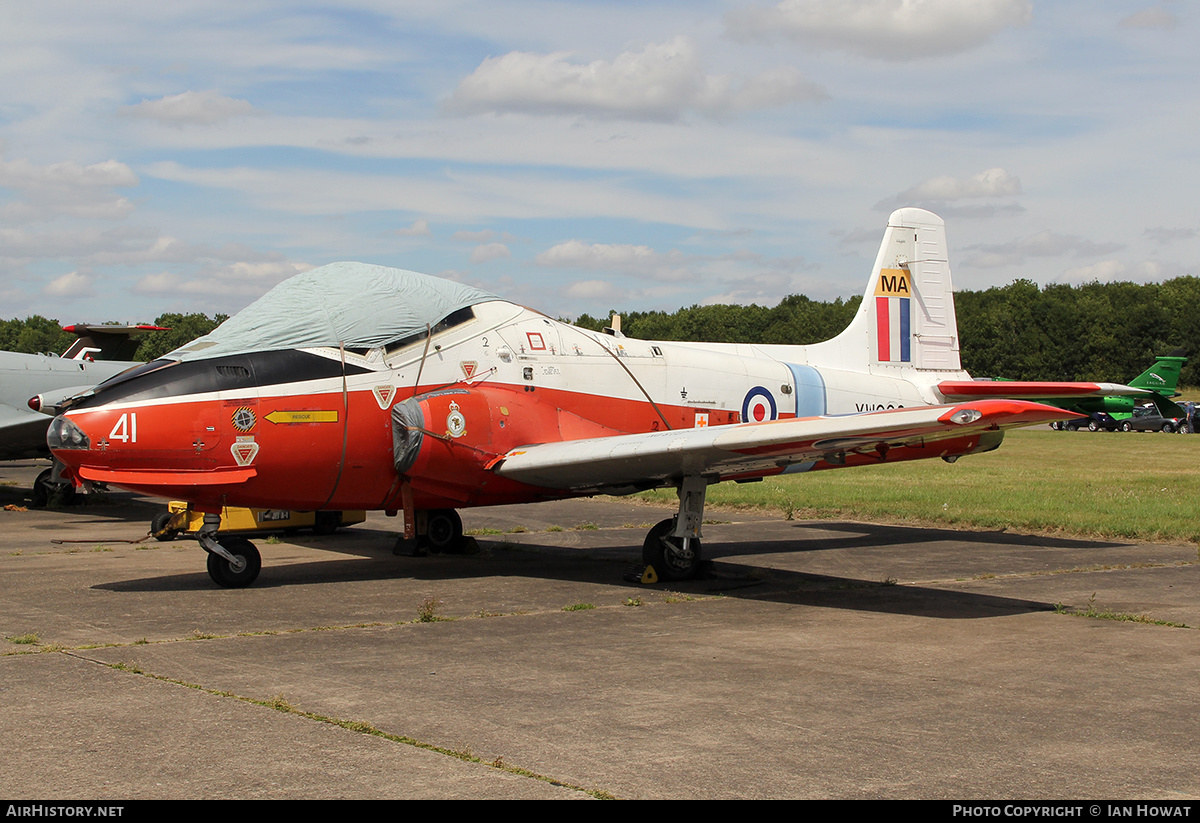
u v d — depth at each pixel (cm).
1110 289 12194
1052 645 695
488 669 615
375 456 962
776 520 1557
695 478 995
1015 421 787
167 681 577
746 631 741
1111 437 4519
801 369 1298
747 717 516
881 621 783
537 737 479
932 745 473
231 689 561
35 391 1972
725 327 11706
